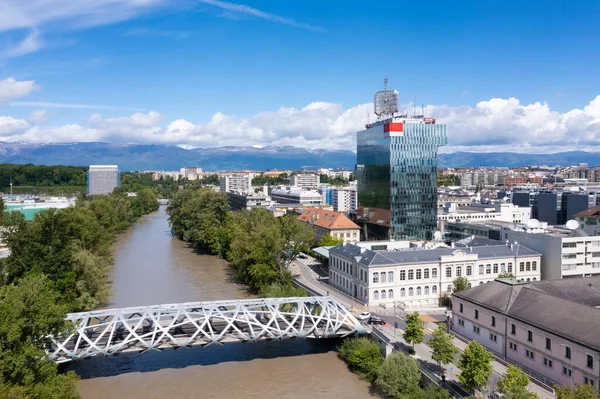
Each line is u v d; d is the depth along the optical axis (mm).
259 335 82750
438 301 111000
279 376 79312
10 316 57000
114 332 83188
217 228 185625
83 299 104875
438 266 111625
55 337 66250
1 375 53344
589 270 115938
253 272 122688
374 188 184625
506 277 94438
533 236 122125
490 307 79812
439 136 176500
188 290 129000
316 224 189750
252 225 160875
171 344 79438
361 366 78875
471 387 62406
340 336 88062
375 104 191875
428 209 176875
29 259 105562
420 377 70438
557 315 69125
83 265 109062
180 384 76500
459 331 88375
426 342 83938
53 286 101875
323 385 75750
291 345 94312
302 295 106125
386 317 98750
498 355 77938
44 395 54750
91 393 73312
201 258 176750
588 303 77438
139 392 73750
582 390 50625
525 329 72188
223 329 88250
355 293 115188
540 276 118688
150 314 80188
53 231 110188
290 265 156625
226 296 122562
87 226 138000
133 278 143375
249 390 74250
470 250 116062
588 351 60625
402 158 173750
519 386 55406
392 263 108375
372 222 187250
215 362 85688
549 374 67625
